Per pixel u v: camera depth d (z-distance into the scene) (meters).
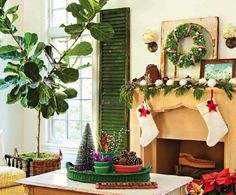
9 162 4.84
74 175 3.21
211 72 4.46
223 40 4.49
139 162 3.22
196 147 4.92
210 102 4.21
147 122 4.57
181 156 4.77
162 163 4.84
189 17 4.67
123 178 3.10
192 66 4.61
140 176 3.14
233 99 4.15
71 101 5.62
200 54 4.51
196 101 4.32
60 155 4.97
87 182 3.13
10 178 4.28
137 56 4.99
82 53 4.86
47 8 5.71
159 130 4.68
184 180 3.27
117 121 5.10
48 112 4.64
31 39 4.89
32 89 4.48
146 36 4.81
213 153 4.80
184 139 4.55
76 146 5.45
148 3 4.91
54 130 5.73
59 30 5.61
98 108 5.26
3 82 4.83
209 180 3.38
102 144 3.36
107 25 4.79
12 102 4.77
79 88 5.55
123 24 5.04
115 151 3.45
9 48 4.76
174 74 4.71
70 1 5.57
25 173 4.51
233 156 4.19
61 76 4.75
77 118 5.58
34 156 4.92
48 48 4.93
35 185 3.18
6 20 4.79
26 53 4.84
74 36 4.88
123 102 4.89
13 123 5.68
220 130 4.20
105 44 5.18
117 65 5.10
